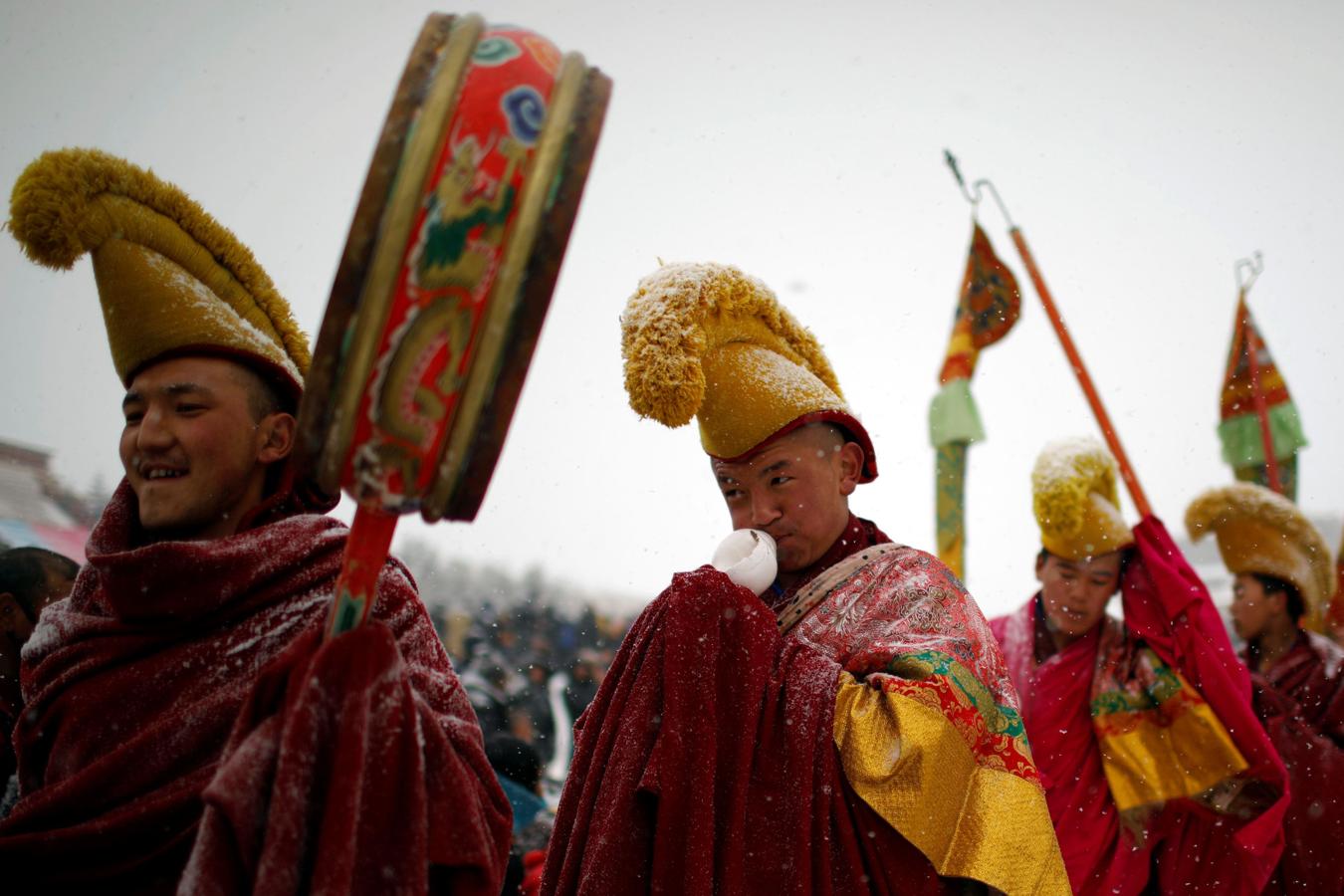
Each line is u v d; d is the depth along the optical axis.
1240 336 7.06
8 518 7.94
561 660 10.51
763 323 3.50
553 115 2.18
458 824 2.27
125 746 2.49
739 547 3.28
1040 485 4.97
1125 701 4.84
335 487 2.18
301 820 2.10
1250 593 5.77
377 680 2.18
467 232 2.11
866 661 3.15
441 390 2.14
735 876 2.89
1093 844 4.75
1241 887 4.68
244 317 2.83
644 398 3.21
